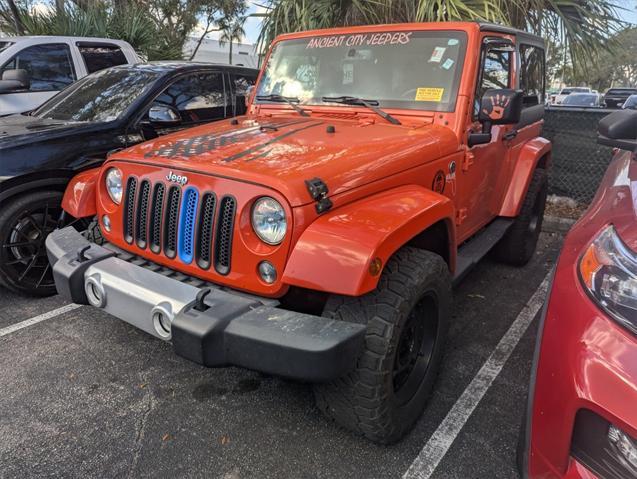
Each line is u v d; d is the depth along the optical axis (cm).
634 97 1093
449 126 289
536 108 444
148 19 988
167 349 314
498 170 369
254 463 223
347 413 215
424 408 252
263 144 249
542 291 406
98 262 249
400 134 270
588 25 619
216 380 283
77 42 652
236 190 207
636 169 226
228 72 519
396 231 201
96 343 320
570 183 621
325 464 223
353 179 217
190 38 1761
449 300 251
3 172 345
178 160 231
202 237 221
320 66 338
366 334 202
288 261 194
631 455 139
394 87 309
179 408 259
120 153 263
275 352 183
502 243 439
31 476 215
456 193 300
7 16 993
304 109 333
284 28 618
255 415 254
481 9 542
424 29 308
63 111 456
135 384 279
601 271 162
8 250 362
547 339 166
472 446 235
